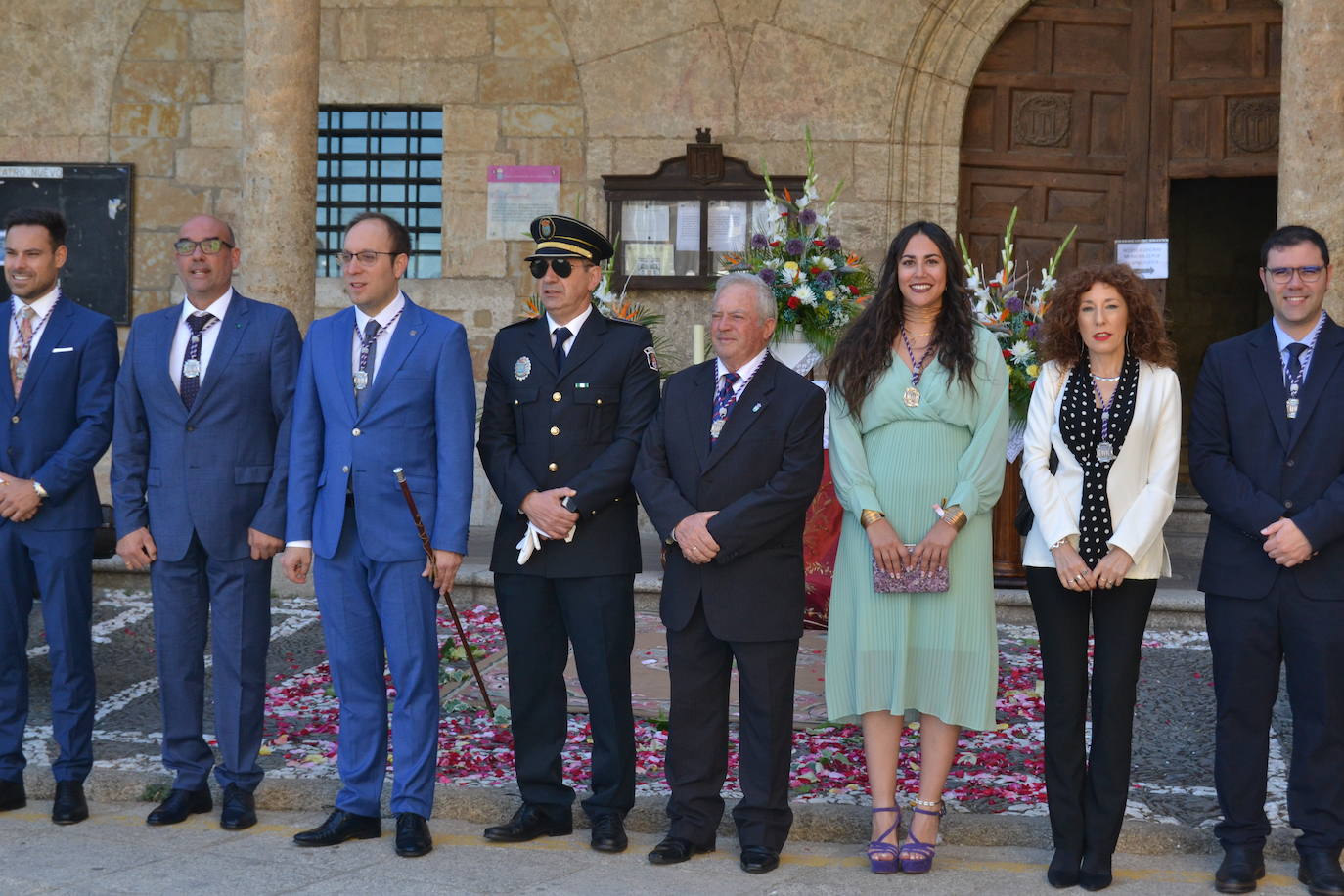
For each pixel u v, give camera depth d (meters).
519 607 4.34
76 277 10.88
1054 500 4.01
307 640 7.10
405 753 4.29
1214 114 10.16
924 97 10.20
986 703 4.04
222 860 4.11
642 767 4.96
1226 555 4.02
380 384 4.37
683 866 4.10
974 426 4.11
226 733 4.50
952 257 4.16
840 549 4.26
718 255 10.18
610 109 10.45
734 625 4.09
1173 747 5.25
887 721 4.14
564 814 4.41
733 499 4.12
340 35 10.69
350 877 3.96
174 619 4.54
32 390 4.67
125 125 10.85
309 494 4.43
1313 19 6.67
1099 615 4.01
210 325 4.61
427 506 4.35
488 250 10.60
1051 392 4.14
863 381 4.15
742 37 10.31
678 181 10.22
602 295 7.53
